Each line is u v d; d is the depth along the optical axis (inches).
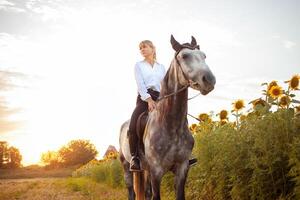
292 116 228.1
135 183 250.5
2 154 5310.0
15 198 536.7
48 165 4554.6
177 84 197.3
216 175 272.7
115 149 1724.9
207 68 178.5
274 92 235.0
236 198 245.4
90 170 1305.4
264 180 225.9
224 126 291.1
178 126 201.3
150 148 206.8
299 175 195.8
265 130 230.4
